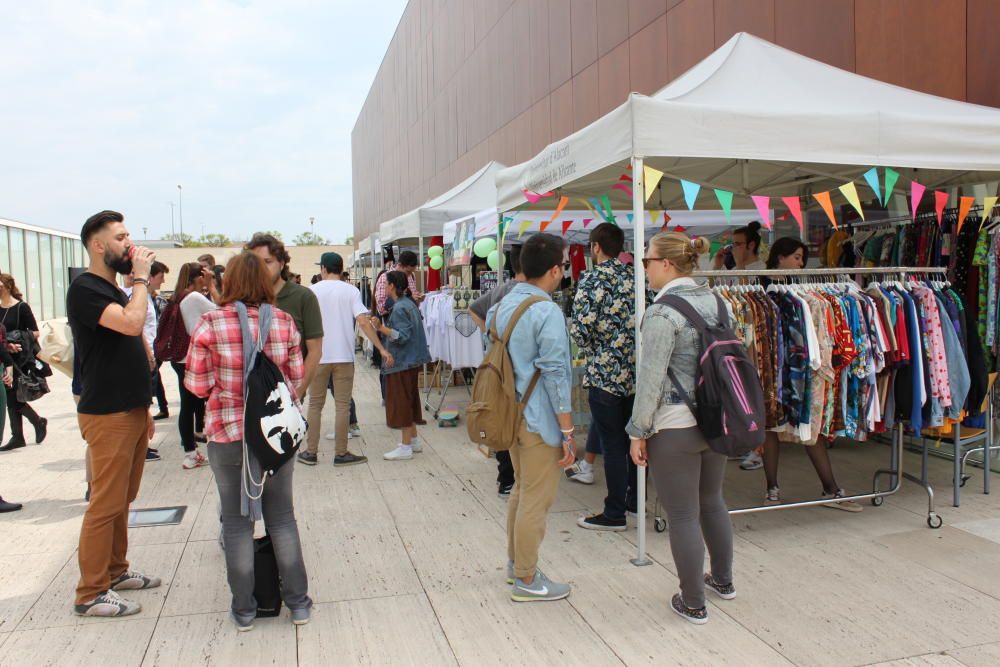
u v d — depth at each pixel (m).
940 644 2.94
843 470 5.56
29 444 7.03
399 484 5.42
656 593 3.45
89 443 3.23
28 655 2.92
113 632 3.12
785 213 7.82
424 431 7.39
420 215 9.48
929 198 5.81
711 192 6.63
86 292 3.09
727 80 4.57
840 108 4.39
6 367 6.53
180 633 3.11
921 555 3.87
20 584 3.62
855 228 6.30
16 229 20.16
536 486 3.27
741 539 4.16
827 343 4.04
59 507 4.95
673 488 3.03
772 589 3.47
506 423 3.14
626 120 3.72
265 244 4.61
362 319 5.97
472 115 20.09
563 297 6.51
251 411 2.89
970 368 4.48
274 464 2.90
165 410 8.38
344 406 5.99
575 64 13.02
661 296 3.03
